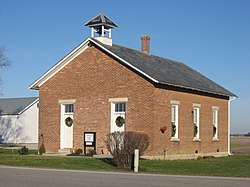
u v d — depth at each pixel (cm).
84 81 3412
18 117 6525
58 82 3538
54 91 3550
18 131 6512
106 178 1894
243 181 1866
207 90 3675
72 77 3475
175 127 3325
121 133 2517
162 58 4006
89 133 3300
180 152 3369
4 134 6594
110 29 3506
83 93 3409
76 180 1800
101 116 3312
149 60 3612
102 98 3316
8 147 5012
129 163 2484
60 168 2422
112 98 3269
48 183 1689
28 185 1623
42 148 3491
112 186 1620
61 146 3484
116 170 2367
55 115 3531
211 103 3853
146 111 3117
